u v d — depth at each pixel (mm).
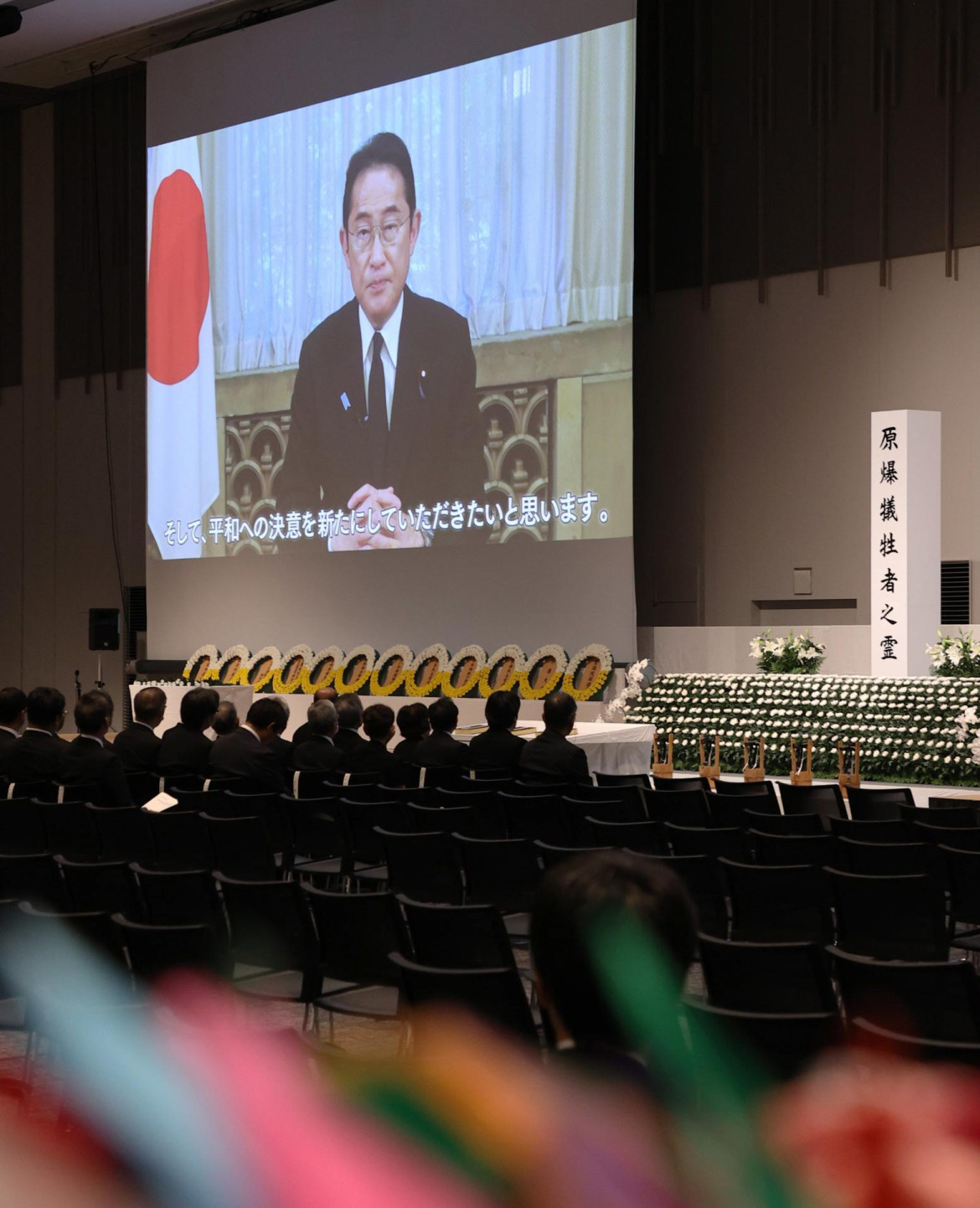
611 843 7113
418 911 4895
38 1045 5832
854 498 18234
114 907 5910
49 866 5961
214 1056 2379
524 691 17906
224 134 21516
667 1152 1635
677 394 19781
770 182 18859
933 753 14695
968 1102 1322
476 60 18750
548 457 18188
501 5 18469
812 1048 3371
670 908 1887
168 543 22438
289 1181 1761
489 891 6527
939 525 16000
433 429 19281
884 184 17859
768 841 6633
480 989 4043
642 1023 1852
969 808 7648
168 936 4793
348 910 5141
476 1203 1666
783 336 18797
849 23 18109
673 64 19688
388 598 19828
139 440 25062
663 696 17172
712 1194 1557
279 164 20875
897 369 17859
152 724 10391
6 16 20156
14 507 26922
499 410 18625
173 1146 1879
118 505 25391
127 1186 1821
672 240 19812
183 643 22250
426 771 9086
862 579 18141
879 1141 1304
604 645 17656
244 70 21281
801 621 18766
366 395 20000
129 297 25125
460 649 19062
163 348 22406
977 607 17234
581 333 17859
